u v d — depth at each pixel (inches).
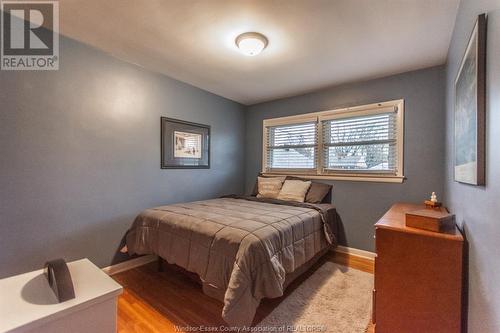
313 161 135.4
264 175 154.3
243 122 164.6
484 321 39.2
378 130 114.6
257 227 71.0
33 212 76.2
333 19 70.9
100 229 92.5
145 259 106.0
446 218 56.4
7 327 24.7
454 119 71.2
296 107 142.4
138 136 105.0
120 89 98.5
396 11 67.0
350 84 122.4
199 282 80.7
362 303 75.8
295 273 84.4
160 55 95.2
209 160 139.3
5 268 70.8
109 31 79.3
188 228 76.4
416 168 104.3
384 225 59.4
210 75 115.2
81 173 87.3
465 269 52.3
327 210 110.3
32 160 76.0
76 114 85.8
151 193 110.1
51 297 29.8
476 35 42.3
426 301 53.9
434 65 100.2
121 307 73.9
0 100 70.2
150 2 64.7
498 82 34.0
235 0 63.7
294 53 91.9
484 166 40.5
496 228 34.2
